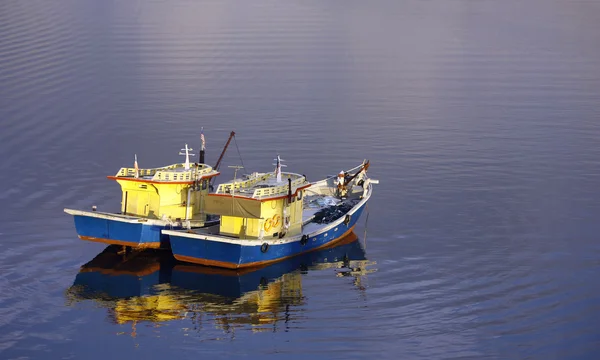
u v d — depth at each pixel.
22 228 59.28
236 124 84.12
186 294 50.25
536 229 59.50
